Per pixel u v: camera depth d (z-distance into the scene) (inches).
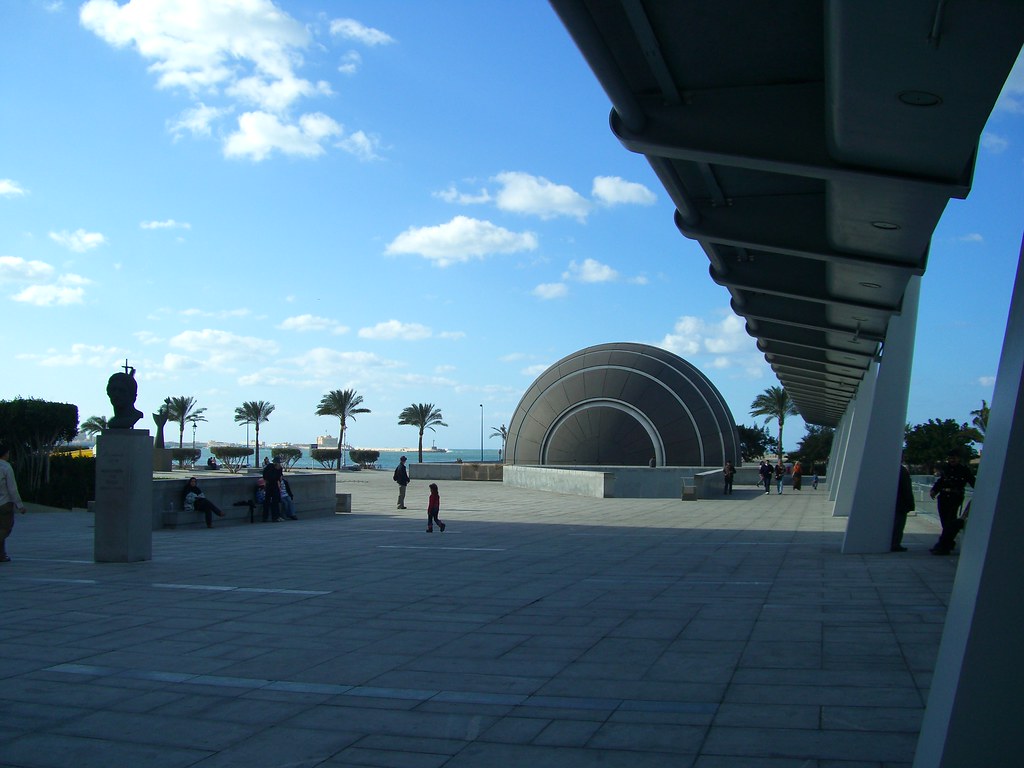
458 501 1250.6
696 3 224.1
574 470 1542.8
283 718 222.1
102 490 529.3
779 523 847.1
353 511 1053.2
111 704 234.7
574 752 194.7
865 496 577.0
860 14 169.8
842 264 374.0
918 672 259.4
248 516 876.6
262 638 314.7
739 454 1978.3
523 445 2047.2
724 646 297.3
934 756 145.6
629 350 2036.2
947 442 1879.9
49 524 820.0
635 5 221.3
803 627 327.9
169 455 2048.5
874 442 575.8
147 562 530.9
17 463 1048.8
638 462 1914.4
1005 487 140.6
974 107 207.0
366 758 192.9
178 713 226.5
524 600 393.4
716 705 228.8
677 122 277.4
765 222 372.2
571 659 281.3
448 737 206.2
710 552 588.7
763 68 257.8
